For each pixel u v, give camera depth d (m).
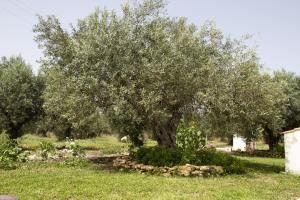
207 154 20.02
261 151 40.53
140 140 31.91
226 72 22.17
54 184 14.91
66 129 44.50
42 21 21.50
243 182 16.66
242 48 22.84
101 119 23.36
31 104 36.62
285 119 38.31
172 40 21.75
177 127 23.36
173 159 19.34
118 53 19.75
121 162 20.94
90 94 19.88
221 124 24.11
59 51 21.12
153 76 19.56
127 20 20.56
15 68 37.44
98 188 14.17
